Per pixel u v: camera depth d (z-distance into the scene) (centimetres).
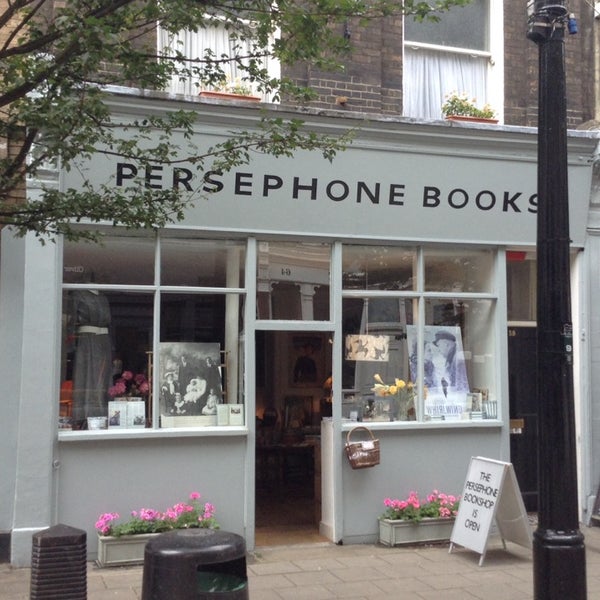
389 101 902
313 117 803
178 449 787
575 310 939
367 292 865
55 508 744
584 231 929
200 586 422
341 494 831
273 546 819
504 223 895
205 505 777
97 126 596
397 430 855
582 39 994
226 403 820
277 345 1102
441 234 877
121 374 791
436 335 897
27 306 741
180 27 598
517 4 964
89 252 783
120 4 534
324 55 862
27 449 733
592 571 738
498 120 945
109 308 790
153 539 443
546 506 550
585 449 923
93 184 756
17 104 557
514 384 944
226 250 826
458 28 959
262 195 805
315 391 1102
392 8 572
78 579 476
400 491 852
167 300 808
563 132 567
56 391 751
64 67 541
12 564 725
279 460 1109
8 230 739
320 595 656
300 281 846
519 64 959
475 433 885
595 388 931
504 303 907
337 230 841
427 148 846
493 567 741
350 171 826
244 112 785
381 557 778
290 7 581
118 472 766
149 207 602
